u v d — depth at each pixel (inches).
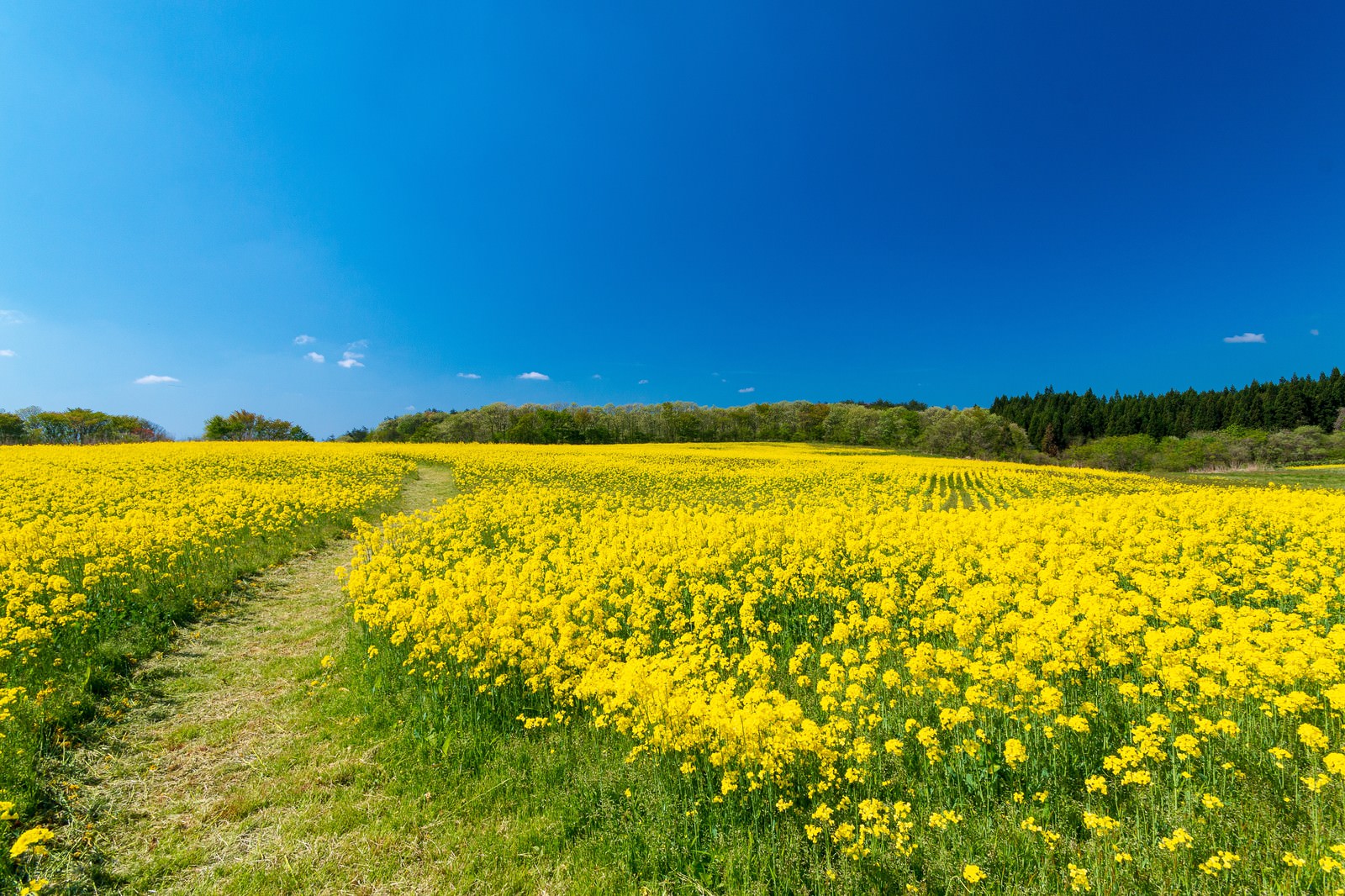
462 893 159.2
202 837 184.1
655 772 194.9
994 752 191.3
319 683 279.7
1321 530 496.4
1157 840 152.6
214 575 427.5
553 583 377.1
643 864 163.3
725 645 313.6
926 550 436.1
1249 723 194.1
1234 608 348.2
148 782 209.3
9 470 960.9
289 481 1023.6
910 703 229.5
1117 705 218.7
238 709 258.1
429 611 301.0
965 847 155.9
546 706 244.8
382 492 946.1
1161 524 555.5
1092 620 252.5
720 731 182.9
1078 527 495.2
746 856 159.3
